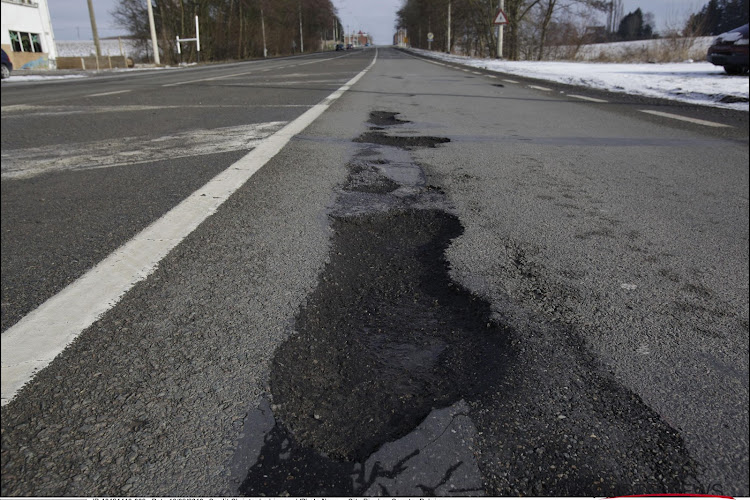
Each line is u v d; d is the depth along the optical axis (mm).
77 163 3754
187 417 1037
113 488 875
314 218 2387
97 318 1433
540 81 12719
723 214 2598
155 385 1134
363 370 1232
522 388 1172
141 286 1648
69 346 1286
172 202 2652
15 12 31469
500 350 1332
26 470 907
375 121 5711
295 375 1191
